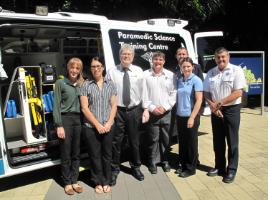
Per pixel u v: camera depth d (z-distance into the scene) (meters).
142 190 5.06
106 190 5.01
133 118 5.26
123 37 5.86
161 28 6.58
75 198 4.86
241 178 5.41
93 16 5.61
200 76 5.86
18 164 4.91
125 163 6.18
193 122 5.30
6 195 5.02
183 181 5.36
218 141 5.45
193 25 11.84
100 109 4.89
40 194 5.03
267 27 13.49
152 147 5.71
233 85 5.12
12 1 11.33
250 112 10.97
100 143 5.00
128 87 5.16
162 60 5.49
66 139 4.92
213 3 11.11
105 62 5.55
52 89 5.70
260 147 7.00
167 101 5.57
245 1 13.21
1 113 4.71
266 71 13.95
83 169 5.39
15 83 5.42
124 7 11.23
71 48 6.80
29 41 6.64
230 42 14.27
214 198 4.75
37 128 5.18
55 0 11.57
